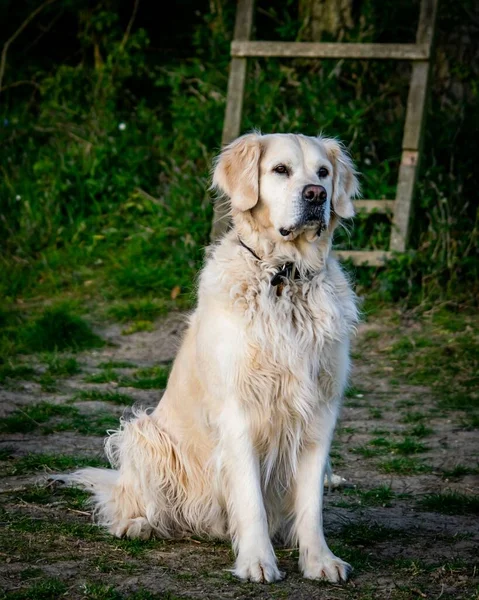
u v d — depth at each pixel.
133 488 5.54
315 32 14.48
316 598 4.48
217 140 13.63
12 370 9.48
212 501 5.43
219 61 14.76
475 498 6.09
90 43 16.47
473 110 13.56
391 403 8.80
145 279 12.47
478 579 4.73
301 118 13.15
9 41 16.48
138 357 10.38
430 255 12.05
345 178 5.79
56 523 5.49
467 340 10.41
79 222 13.96
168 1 17.88
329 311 5.14
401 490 6.43
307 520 4.98
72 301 12.09
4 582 4.54
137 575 4.73
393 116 13.98
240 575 4.75
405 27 14.37
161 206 13.81
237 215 5.53
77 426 7.71
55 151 15.05
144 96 16.59
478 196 12.90
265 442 5.15
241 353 5.00
